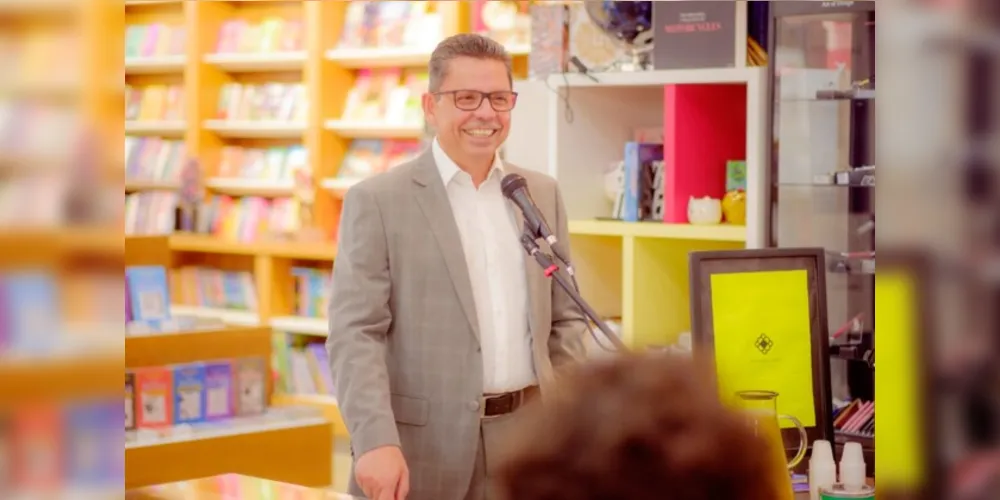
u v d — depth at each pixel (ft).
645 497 2.20
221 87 27.76
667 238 14.42
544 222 8.53
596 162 14.85
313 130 25.58
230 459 14.92
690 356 2.35
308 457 15.74
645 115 15.30
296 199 26.73
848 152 12.96
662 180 14.16
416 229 9.10
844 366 13.11
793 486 8.50
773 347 8.82
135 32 28.94
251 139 27.94
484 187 9.37
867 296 12.98
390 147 25.43
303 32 26.30
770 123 13.05
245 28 27.12
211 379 15.55
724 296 8.73
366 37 25.23
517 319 9.27
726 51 13.37
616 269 15.19
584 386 2.32
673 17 13.64
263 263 25.84
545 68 14.71
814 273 9.04
